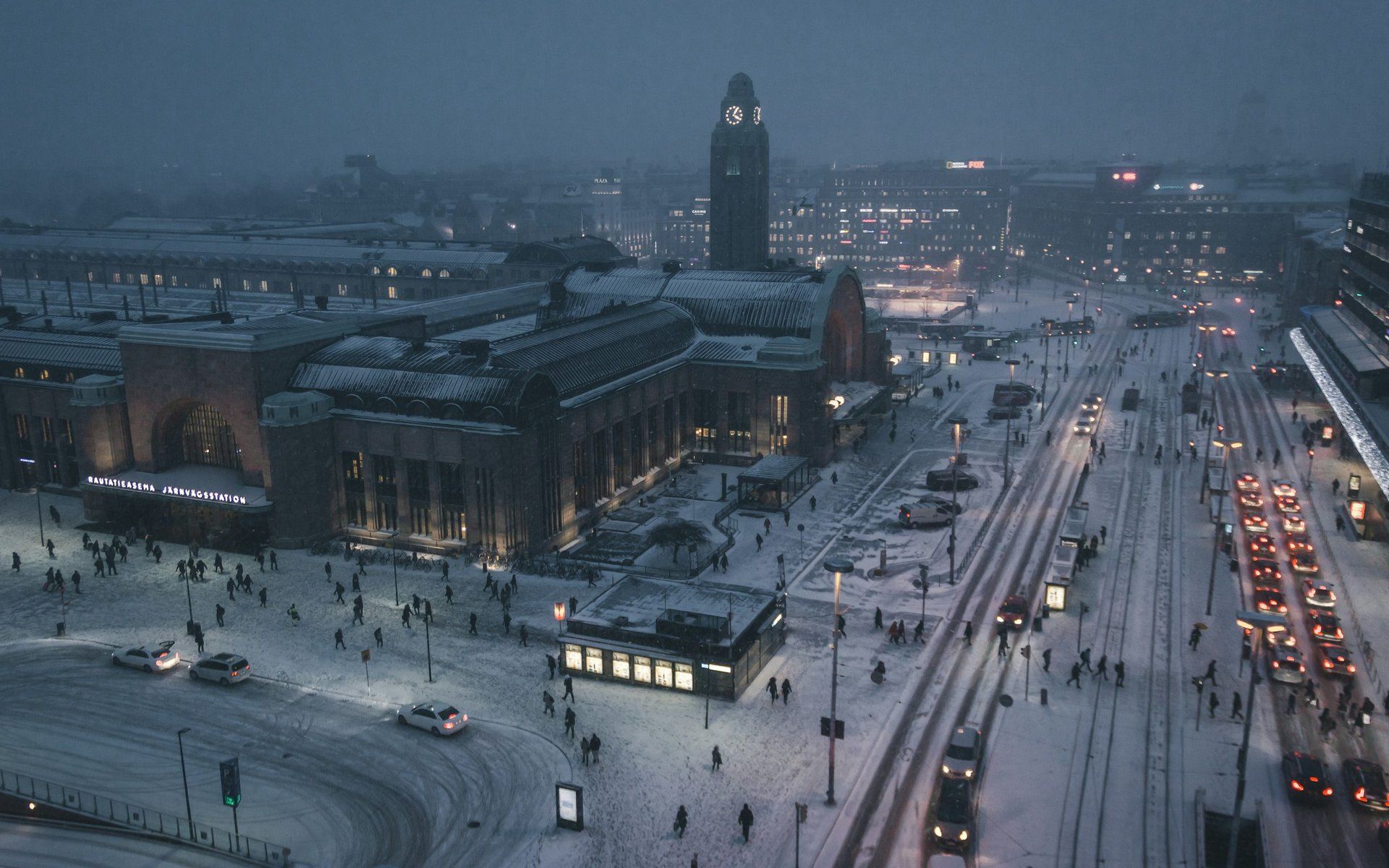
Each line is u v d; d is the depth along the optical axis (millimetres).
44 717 62625
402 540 91812
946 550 89938
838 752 58344
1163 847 49469
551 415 89812
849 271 127750
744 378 115438
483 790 54969
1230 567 84688
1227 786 54562
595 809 53062
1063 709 62750
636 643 66250
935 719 61750
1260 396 151375
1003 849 49375
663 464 112750
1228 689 64875
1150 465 115938
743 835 50750
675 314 124125
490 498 86812
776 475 100750
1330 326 140250
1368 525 91812
